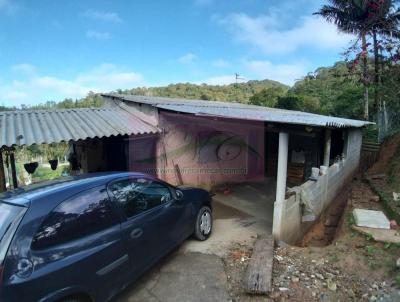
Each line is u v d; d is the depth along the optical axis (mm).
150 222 3949
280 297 3754
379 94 15914
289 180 11328
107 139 9148
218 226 6398
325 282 4051
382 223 5852
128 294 3842
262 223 6641
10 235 2533
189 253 4953
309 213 6945
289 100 26641
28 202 2809
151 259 3992
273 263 4527
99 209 3314
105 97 12570
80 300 2949
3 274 2352
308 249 5129
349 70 12648
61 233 2855
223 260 4707
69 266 2771
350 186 11062
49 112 9008
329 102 28188
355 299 3713
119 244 3393
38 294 2498
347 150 11156
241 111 9297
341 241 5383
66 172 12766
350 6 17797
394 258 4555
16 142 6188
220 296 3793
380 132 16125
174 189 4738
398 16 13164
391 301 3629
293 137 11344
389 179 9664
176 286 4008
